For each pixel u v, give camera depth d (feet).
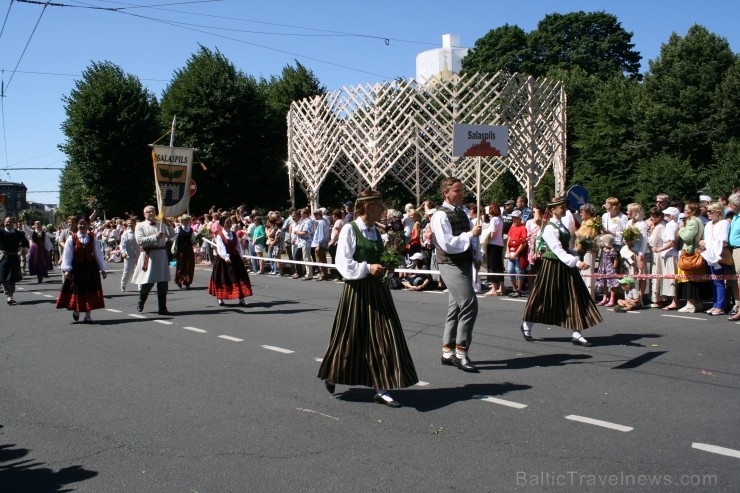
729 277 32.83
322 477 14.87
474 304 23.77
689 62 117.08
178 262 51.72
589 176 125.70
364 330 19.84
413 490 14.07
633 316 34.32
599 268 37.88
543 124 65.00
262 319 35.86
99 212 123.34
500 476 14.67
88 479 15.14
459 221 23.61
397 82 71.72
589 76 144.87
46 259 65.36
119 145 118.42
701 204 42.22
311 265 57.06
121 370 25.08
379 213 20.13
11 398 21.71
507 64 152.05
